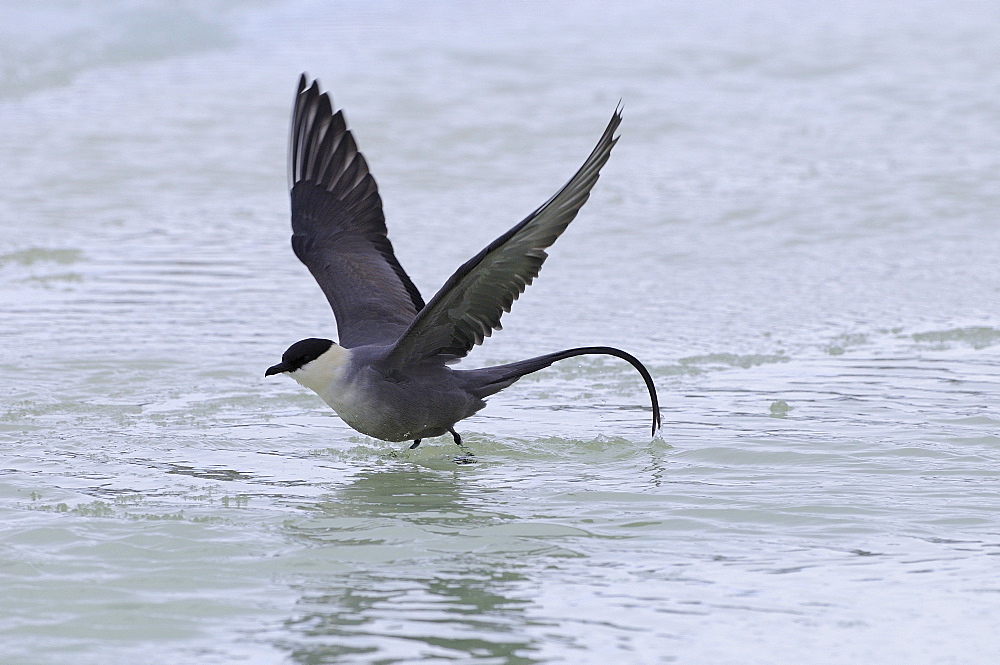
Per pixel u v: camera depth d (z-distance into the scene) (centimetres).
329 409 1296
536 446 1170
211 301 1678
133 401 1301
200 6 3809
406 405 1102
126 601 812
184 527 942
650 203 2175
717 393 1320
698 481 1060
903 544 907
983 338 1504
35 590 824
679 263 1861
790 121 2700
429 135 2578
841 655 730
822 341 1505
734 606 800
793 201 2166
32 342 1484
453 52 3288
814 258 1875
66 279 1766
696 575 854
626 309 1647
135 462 1113
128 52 3262
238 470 1099
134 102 2803
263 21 3712
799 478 1059
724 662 723
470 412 1138
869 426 1198
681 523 958
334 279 1220
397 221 2056
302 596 823
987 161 2377
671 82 3017
